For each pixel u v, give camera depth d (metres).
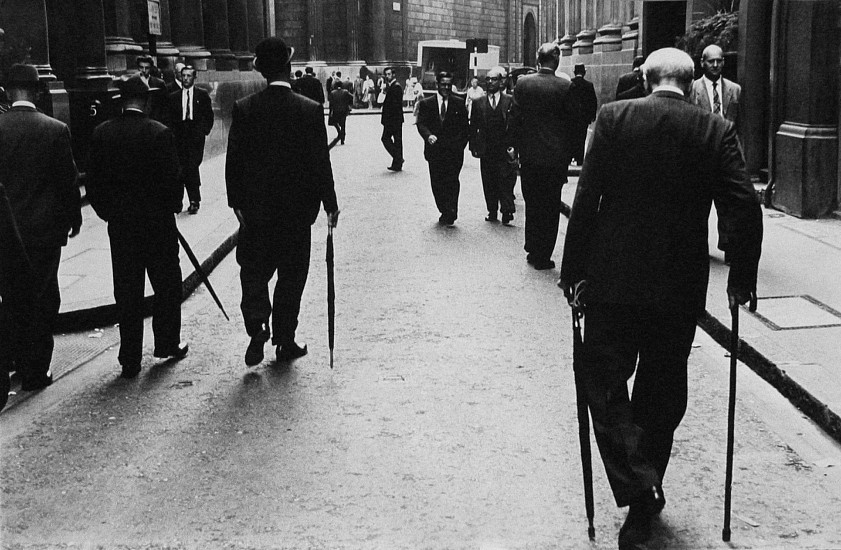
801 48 11.22
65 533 4.14
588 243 4.03
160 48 19.59
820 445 5.05
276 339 6.71
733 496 4.43
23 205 6.09
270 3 32.03
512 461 4.88
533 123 9.39
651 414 4.11
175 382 6.30
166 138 6.34
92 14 15.29
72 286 8.41
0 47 12.23
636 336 4.01
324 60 50.47
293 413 5.65
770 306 7.28
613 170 3.94
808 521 4.17
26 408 5.83
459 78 42.00
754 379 6.09
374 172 20.08
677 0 16.72
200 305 8.49
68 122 13.86
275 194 6.38
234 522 4.23
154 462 4.94
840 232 10.32
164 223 6.48
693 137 3.87
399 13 52.97
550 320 7.72
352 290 8.89
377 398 5.89
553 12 60.00
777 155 11.94
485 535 4.06
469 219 13.03
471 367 6.50
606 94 23.23
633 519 3.86
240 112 6.35
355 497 4.47
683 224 3.90
